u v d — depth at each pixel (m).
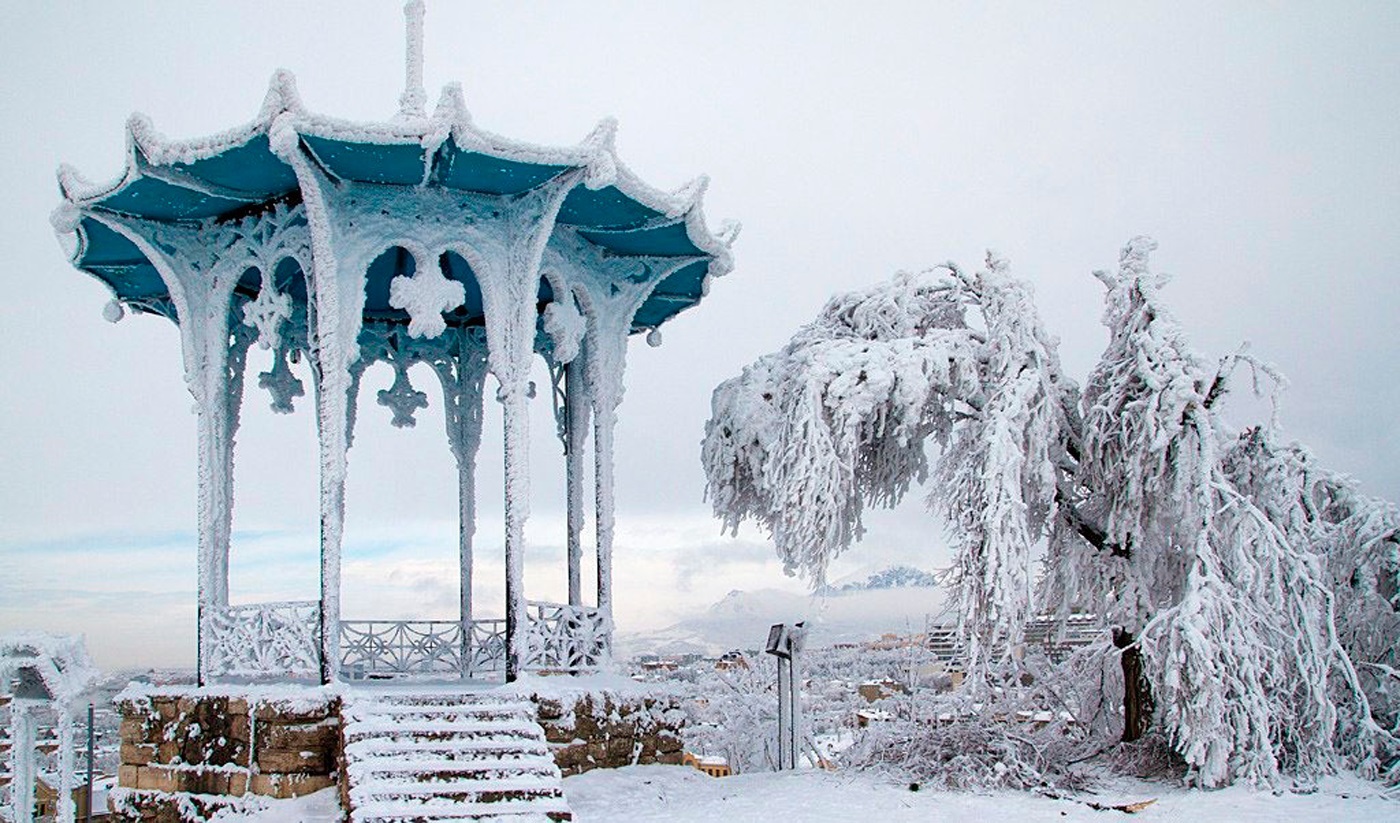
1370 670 15.18
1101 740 15.85
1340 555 15.58
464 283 17.20
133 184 13.41
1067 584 15.66
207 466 14.53
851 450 15.07
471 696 12.95
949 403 16.06
